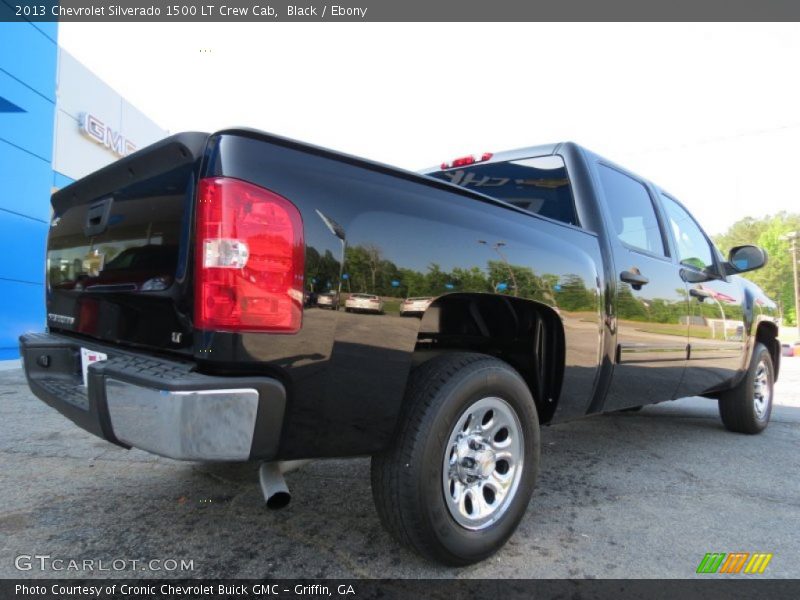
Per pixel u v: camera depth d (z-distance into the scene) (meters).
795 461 3.89
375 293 1.86
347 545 2.34
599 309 2.79
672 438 4.55
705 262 4.27
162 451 1.55
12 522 2.51
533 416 2.39
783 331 43.22
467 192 2.30
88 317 2.43
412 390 2.03
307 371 1.70
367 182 1.94
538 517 2.74
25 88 9.38
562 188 3.15
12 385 6.41
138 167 2.03
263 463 1.96
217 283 1.59
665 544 2.46
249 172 1.65
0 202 8.99
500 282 2.26
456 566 2.13
